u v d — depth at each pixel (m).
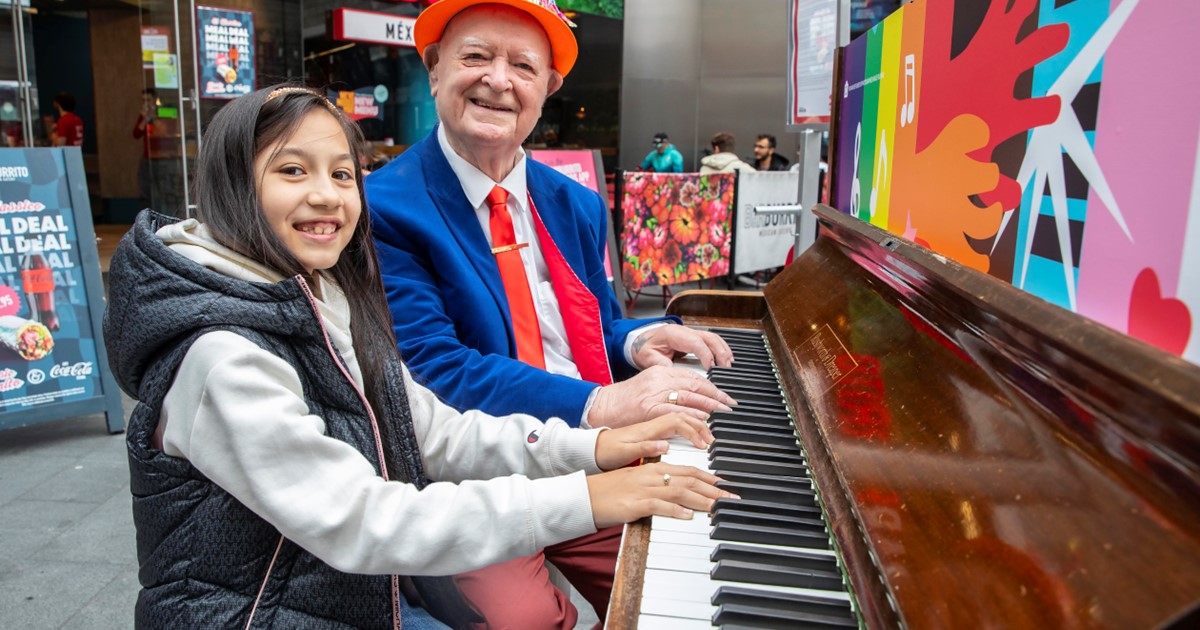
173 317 1.14
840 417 1.20
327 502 1.13
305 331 1.22
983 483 0.82
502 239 2.01
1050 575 0.67
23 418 3.82
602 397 1.63
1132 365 0.61
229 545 1.17
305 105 1.29
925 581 0.79
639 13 11.16
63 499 3.33
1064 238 0.95
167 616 1.18
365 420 1.29
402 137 10.04
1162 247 0.76
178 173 7.82
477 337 1.90
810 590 0.96
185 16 7.46
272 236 1.24
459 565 1.18
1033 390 0.82
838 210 2.10
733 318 2.32
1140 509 0.62
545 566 1.79
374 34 9.09
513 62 1.95
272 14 8.30
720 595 0.93
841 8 2.65
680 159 9.98
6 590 2.67
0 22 6.47
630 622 0.90
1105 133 0.87
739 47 11.34
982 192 1.19
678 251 7.12
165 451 1.19
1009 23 1.10
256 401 1.12
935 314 1.15
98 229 11.44
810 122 3.00
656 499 1.17
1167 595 0.56
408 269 1.87
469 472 1.50
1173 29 0.75
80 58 13.07
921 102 1.46
